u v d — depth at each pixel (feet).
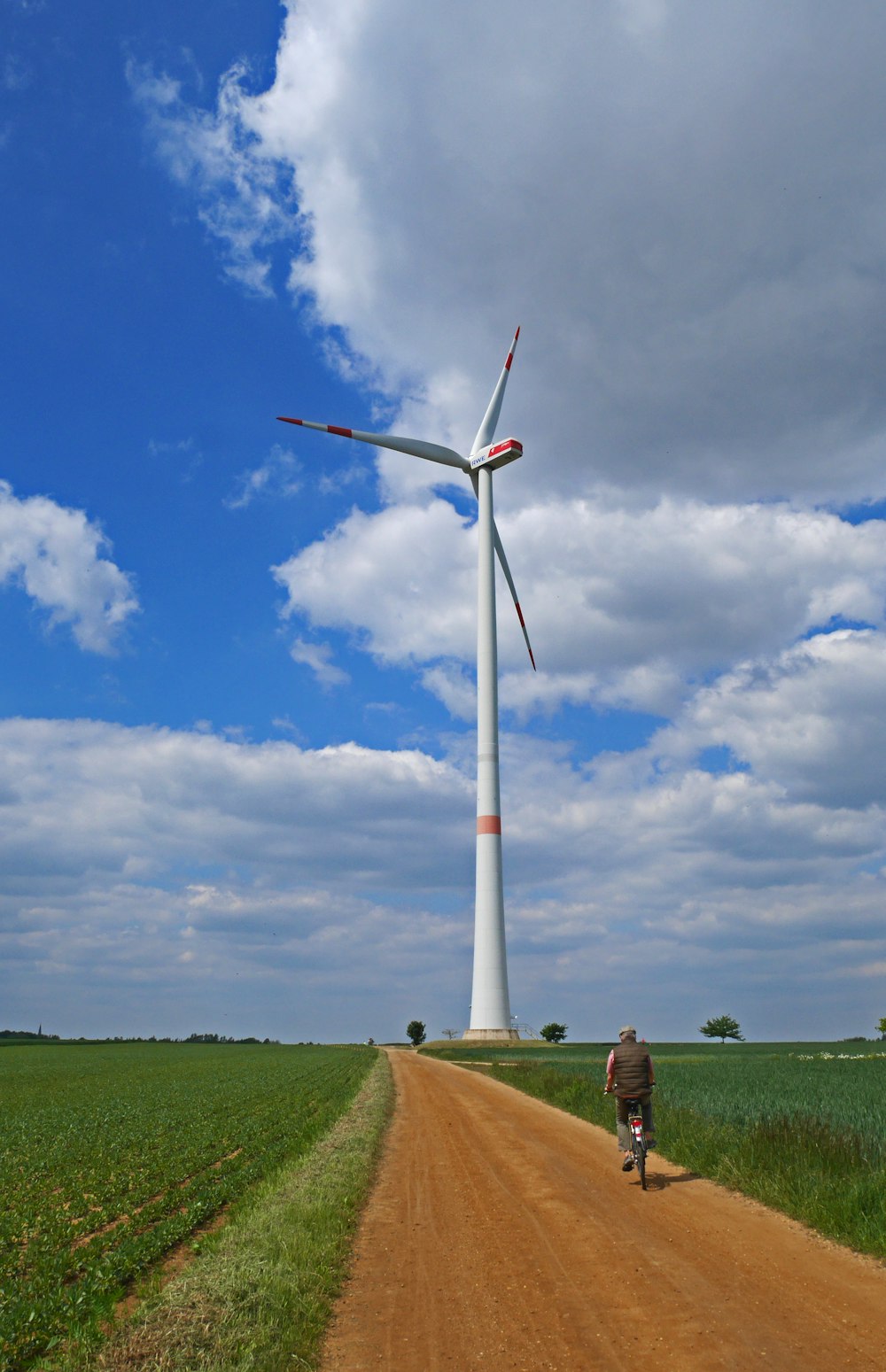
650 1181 53.67
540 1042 336.08
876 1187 41.47
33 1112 120.37
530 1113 97.19
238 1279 33.09
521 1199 49.73
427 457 335.06
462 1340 28.94
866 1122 64.85
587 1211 45.96
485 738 336.08
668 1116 72.43
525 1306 31.83
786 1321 28.96
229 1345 27.76
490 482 346.33
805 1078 125.39
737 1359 26.07
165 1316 29.84
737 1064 186.60
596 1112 88.63
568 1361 26.61
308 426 314.35
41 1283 37.68
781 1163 50.19
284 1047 514.68
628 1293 32.45
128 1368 26.61
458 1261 37.99
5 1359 30.04
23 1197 58.54
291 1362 27.35
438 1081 153.69
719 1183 51.98
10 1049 471.62
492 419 352.08
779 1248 37.65
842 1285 32.45
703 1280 33.58
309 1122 87.71
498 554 351.25
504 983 326.24
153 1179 62.59
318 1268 36.14
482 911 328.70
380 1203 50.60
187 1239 45.44
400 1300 33.40
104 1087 172.04
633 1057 56.13
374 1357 28.04
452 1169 60.95
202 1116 106.42
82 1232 48.42
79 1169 69.41
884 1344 26.76
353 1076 167.84
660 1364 25.96
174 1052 414.21
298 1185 51.88
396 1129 84.48
